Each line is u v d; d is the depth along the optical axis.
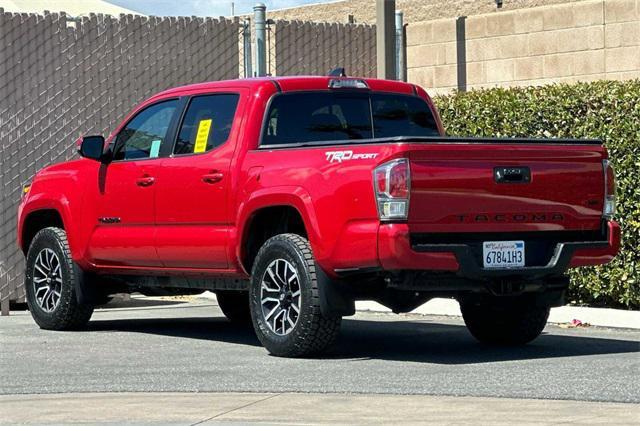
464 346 15.66
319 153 14.22
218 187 15.43
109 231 17.08
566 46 25.50
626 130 18.72
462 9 42.03
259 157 14.98
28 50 21.33
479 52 26.91
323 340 14.30
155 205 16.34
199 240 15.70
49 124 21.55
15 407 11.40
